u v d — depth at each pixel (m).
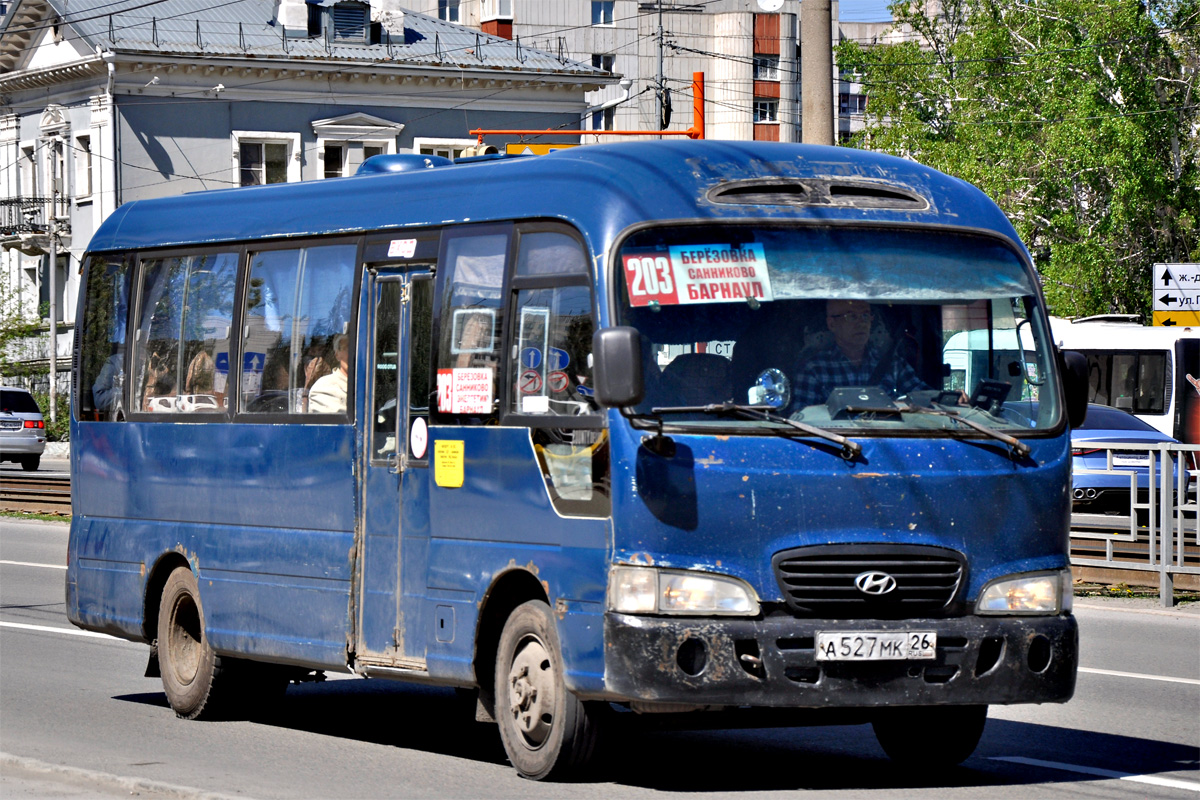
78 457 22.39
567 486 15.23
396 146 105.00
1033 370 15.73
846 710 16.05
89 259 22.59
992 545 15.01
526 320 15.96
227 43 100.62
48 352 107.75
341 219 18.58
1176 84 96.12
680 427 14.52
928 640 14.56
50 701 21.17
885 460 14.77
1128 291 96.00
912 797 15.02
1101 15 93.31
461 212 17.00
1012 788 15.57
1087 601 31.67
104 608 21.58
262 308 19.55
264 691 20.11
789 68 158.88
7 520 53.25
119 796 14.88
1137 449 31.42
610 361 14.05
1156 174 91.69
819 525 14.56
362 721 20.12
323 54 101.56
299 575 18.45
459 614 16.38
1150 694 21.80
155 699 21.66
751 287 15.15
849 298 15.29
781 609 14.46
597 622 14.67
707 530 14.38
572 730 15.16
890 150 109.38
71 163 103.69
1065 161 96.56
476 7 147.50
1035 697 14.95
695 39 155.62
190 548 20.14
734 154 15.88
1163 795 15.30
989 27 106.25
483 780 15.84
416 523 17.08
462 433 16.55
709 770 16.52
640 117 153.12
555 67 107.62
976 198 16.31
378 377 17.77
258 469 19.19
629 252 15.09
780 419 14.65
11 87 107.62
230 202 20.62
